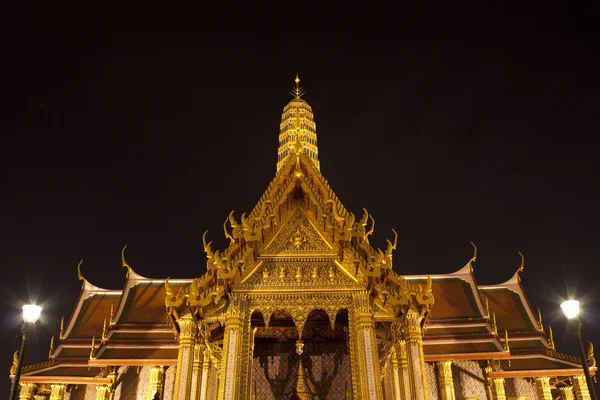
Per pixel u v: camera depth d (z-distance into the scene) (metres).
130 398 24.67
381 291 12.84
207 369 14.89
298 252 13.66
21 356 12.23
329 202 13.80
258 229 13.23
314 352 16.58
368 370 12.00
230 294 12.91
